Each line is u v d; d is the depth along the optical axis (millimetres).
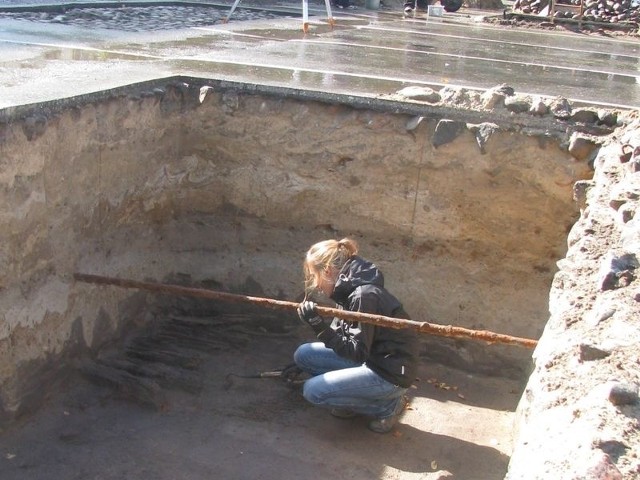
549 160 5164
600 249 3482
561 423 2324
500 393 5316
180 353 5379
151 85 5344
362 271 4375
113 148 5016
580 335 2762
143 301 5602
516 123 5184
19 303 4320
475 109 5262
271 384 5156
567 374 2566
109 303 5191
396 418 4746
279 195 5758
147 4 12188
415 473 4387
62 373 4785
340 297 4414
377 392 4531
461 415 5016
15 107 4062
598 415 2252
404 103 5324
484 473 4430
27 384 4457
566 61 9445
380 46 9180
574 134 5102
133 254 5457
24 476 4039
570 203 5223
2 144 3998
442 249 5609
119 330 5336
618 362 2490
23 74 5227
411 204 5543
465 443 4707
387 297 4336
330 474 4312
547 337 2924
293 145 5617
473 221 5465
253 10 13242
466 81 6660
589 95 6348
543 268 5453
